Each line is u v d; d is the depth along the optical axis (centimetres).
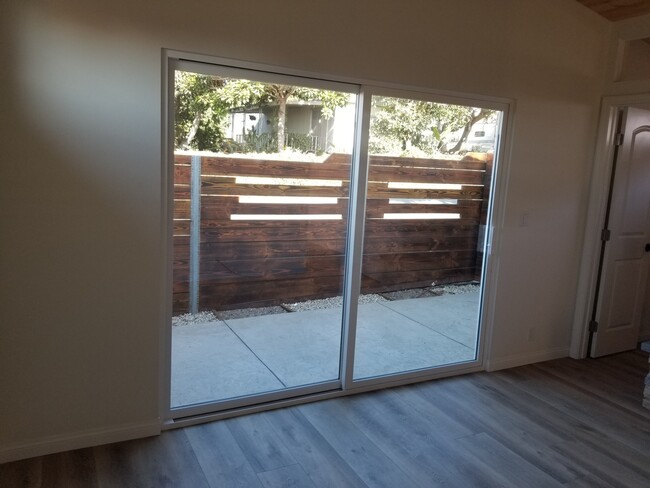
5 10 220
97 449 263
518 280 394
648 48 414
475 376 383
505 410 330
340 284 336
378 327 351
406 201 345
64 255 245
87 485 234
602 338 433
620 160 409
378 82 312
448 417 316
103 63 240
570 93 388
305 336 332
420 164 345
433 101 337
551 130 385
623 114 404
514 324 400
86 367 258
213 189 287
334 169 320
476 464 268
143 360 270
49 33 228
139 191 256
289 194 310
